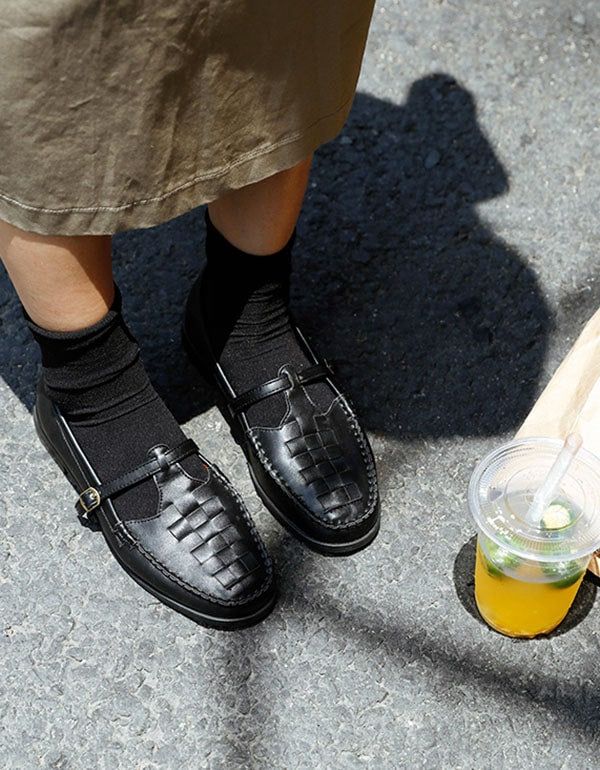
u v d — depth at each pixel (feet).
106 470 5.08
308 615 5.12
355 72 4.59
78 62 3.66
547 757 4.72
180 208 4.35
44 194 3.99
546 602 4.68
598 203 6.75
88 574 5.21
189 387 5.90
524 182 6.82
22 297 4.59
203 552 4.97
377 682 4.93
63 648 4.99
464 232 6.59
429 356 6.09
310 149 4.63
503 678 4.94
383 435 5.78
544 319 6.26
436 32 7.42
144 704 4.85
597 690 4.91
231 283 5.32
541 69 7.30
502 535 4.42
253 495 5.50
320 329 6.17
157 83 3.85
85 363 4.78
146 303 6.25
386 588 5.21
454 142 6.96
